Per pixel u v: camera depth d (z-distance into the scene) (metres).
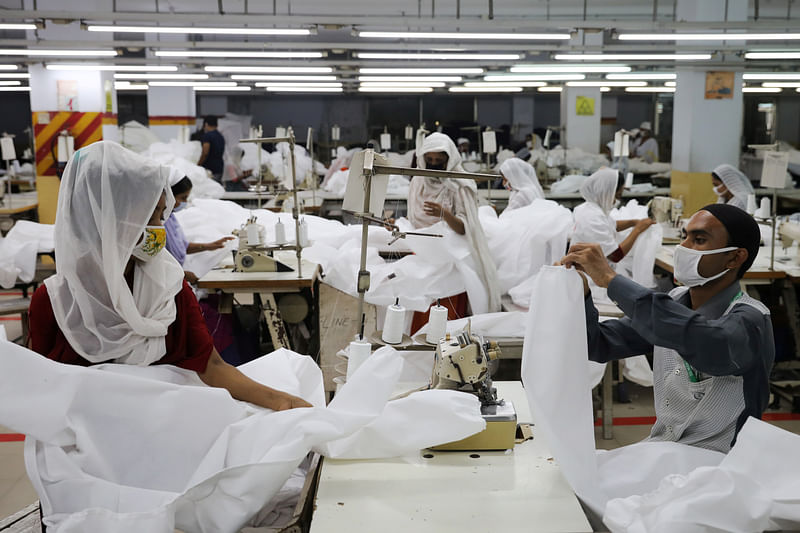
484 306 4.18
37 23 6.20
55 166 9.29
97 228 1.79
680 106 9.40
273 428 1.76
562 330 1.92
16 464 3.54
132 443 1.78
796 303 4.56
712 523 1.54
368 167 2.19
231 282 3.82
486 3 11.27
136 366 1.93
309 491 1.88
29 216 9.25
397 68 8.56
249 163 11.62
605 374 3.79
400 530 1.56
